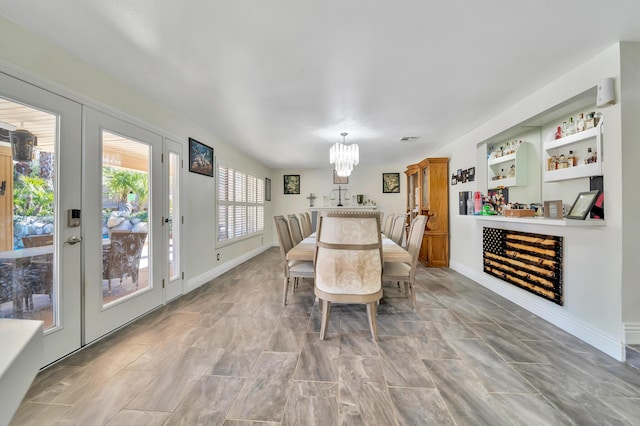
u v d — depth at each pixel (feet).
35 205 5.36
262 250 20.80
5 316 4.97
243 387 4.79
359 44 5.60
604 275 6.03
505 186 10.39
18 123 5.08
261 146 14.93
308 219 15.84
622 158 5.66
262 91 7.84
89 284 6.39
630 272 5.65
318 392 4.66
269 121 10.59
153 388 4.75
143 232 8.23
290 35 5.29
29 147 5.25
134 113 7.79
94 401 4.42
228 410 4.24
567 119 8.23
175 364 5.51
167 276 9.25
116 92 7.17
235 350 6.07
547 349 6.08
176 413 4.17
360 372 5.24
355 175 23.09
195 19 4.82
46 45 5.45
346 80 7.18
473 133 11.78
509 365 5.46
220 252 13.65
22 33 5.05
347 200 23.13
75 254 6.07
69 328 5.90
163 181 9.06
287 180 23.47
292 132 12.15
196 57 6.07
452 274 13.00
